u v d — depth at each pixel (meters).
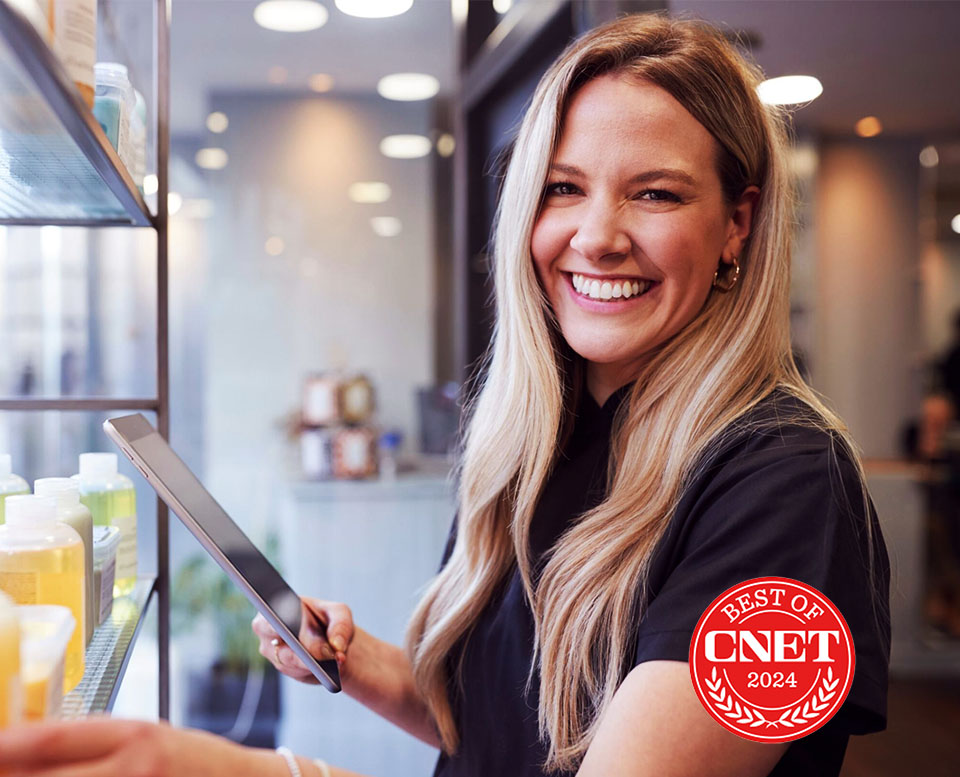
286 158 4.35
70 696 0.73
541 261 0.96
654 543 0.86
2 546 0.73
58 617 0.63
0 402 1.14
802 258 2.68
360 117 4.36
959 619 2.92
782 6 1.83
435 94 4.36
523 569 1.00
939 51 1.97
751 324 0.91
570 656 0.89
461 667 1.08
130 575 1.09
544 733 0.93
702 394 0.88
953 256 2.78
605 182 0.89
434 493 3.21
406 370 4.41
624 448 0.96
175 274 4.29
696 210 0.89
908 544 2.89
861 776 2.06
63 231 4.03
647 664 0.74
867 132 2.58
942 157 2.62
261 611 0.92
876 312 2.76
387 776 3.01
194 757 0.53
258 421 4.32
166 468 0.91
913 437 2.86
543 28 2.40
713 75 0.89
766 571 0.74
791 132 1.01
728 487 0.80
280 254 4.36
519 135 1.00
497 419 1.06
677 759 0.71
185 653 3.70
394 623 3.18
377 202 4.40
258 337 4.34
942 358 2.79
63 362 4.02
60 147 0.68
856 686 0.73
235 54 3.98
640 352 0.94
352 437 3.30
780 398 0.86
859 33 1.91
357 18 3.65
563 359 1.04
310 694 3.00
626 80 0.89
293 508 3.16
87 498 1.05
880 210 2.69
